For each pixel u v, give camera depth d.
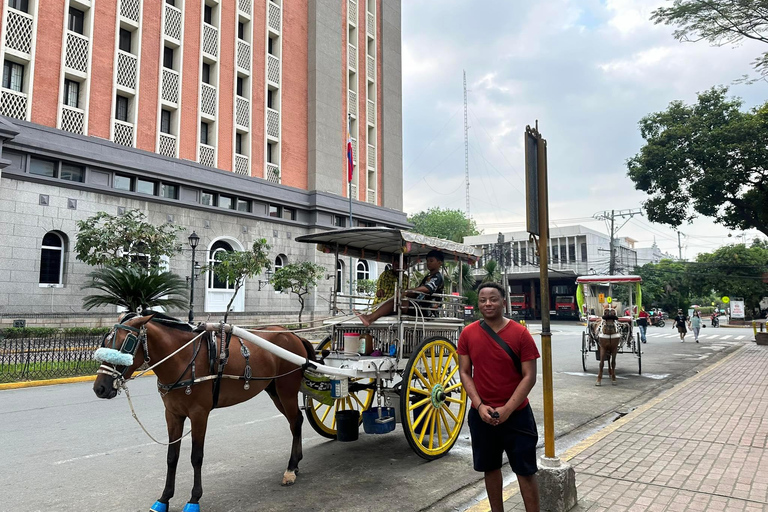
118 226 17.94
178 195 23.55
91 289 19.95
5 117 17.86
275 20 29.67
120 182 21.73
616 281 15.77
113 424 8.03
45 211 19.06
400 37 39.12
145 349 4.33
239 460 6.04
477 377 3.63
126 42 22.98
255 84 28.12
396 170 37.25
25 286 18.44
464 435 7.32
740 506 4.35
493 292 3.62
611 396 10.25
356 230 6.34
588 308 16.95
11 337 16.38
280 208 28.67
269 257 27.27
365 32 36.28
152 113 23.08
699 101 20.14
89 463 5.98
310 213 30.00
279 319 26.98
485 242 65.38
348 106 34.03
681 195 20.55
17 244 18.33
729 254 52.75
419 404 5.89
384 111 36.78
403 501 4.75
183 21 24.62
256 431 7.46
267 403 9.71
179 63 24.39
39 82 19.62
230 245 25.97
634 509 4.31
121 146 21.30
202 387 4.58
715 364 14.92
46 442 6.94
